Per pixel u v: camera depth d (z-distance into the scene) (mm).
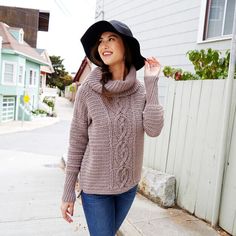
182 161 3863
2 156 8898
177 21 5777
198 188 3551
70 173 1919
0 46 17906
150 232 3141
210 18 5180
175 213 3686
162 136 4332
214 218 3242
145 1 6699
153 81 1826
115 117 1759
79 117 1854
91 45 1913
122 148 1780
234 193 3062
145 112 1807
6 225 3541
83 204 1925
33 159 8625
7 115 19453
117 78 1900
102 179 1810
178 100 4004
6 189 5180
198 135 3584
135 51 1880
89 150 1851
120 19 7715
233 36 3057
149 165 4625
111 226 1900
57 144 12188
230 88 3070
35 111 23641
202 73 4039
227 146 3176
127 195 1930
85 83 1825
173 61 5859
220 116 3268
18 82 19703
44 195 4863
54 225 3570
